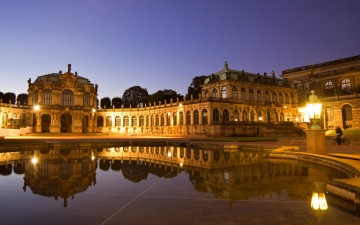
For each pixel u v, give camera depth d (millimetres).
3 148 27266
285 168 13711
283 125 73812
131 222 5801
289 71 97438
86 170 13062
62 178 10953
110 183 9953
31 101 90688
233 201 7473
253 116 80375
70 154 22266
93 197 7914
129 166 14477
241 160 17594
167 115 85500
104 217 6133
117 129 96688
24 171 12680
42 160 17578
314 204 7227
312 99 18547
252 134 70562
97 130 98875
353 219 6070
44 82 90000
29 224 5656
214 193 8375
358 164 11938
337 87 75375
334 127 72562
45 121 92125
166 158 18906
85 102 96750
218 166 14492
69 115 99188
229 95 76688
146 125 93875
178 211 6586
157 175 11617
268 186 9352
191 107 76000
